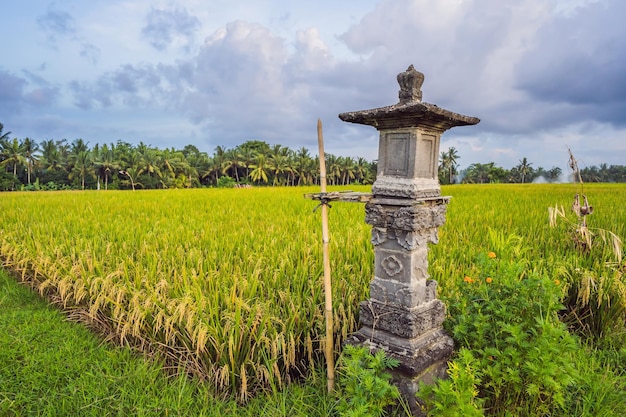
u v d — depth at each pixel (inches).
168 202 677.9
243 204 623.2
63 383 168.4
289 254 256.7
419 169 145.1
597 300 208.4
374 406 120.0
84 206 614.5
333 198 150.4
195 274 214.4
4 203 678.5
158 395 158.1
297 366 175.0
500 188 1296.8
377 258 157.6
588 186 1477.6
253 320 167.5
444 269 229.1
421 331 148.9
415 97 142.2
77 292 228.4
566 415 139.9
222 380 156.3
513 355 130.7
